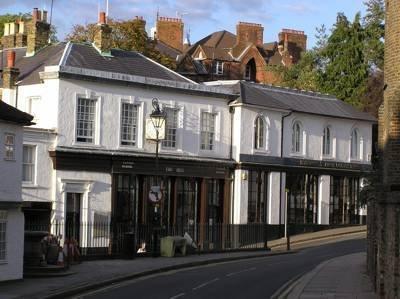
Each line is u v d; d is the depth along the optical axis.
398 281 17.14
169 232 42.19
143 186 41.56
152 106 42.19
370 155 57.69
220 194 46.50
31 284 25.17
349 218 55.72
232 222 46.72
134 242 37.59
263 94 50.56
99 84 39.66
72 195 38.31
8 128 26.09
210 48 82.56
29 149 36.72
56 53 42.22
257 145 48.44
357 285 26.27
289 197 50.81
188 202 44.38
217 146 46.31
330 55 70.88
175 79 44.81
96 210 39.00
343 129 55.72
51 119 38.00
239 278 29.27
